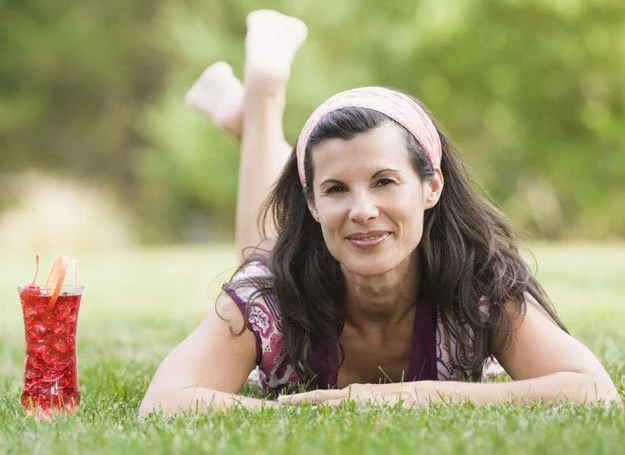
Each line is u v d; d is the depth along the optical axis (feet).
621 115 90.22
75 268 14.17
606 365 18.19
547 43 86.94
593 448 10.52
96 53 98.22
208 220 98.12
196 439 11.56
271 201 15.55
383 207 13.46
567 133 91.45
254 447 11.13
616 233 95.40
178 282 45.14
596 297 31.63
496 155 93.45
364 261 13.64
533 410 12.97
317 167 13.64
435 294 14.84
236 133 22.94
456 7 87.61
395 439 11.15
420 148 13.83
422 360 15.16
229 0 94.22
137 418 13.41
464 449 10.64
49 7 98.84
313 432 11.72
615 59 86.69
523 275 15.10
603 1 84.64
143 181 98.27
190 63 92.32
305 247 15.07
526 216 94.79
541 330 14.64
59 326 13.80
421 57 88.58
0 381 18.49
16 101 97.96
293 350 14.96
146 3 98.63
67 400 13.93
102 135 101.19
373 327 15.16
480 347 14.71
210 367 14.49
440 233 14.80
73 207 85.30
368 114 13.51
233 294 14.98
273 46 22.34
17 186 94.07
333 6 91.56
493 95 89.35
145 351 22.30
